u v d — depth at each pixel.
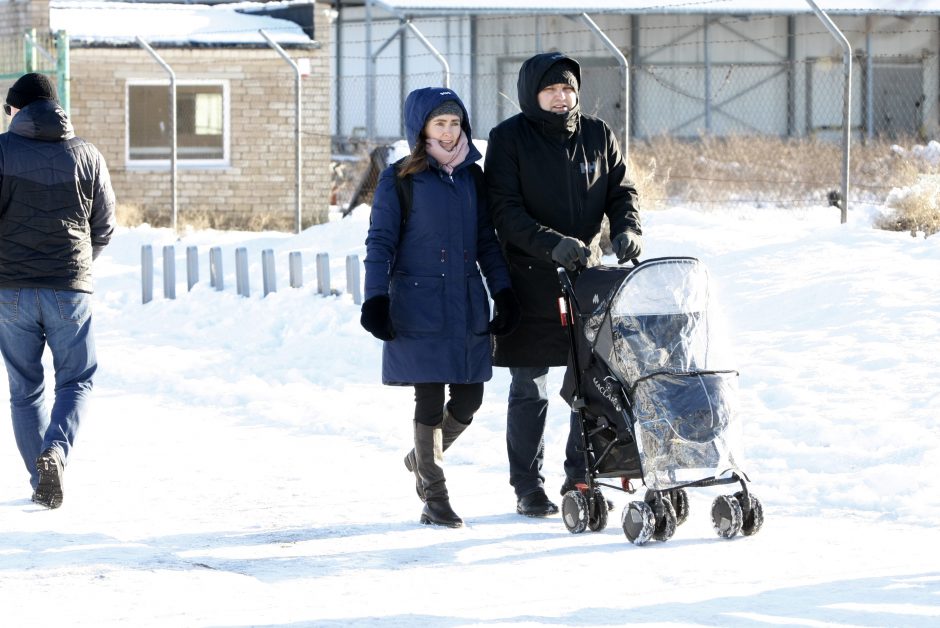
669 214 45.75
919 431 20.81
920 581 14.37
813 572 14.91
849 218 46.25
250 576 15.12
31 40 69.75
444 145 17.98
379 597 14.12
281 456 23.23
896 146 70.06
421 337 17.77
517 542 16.84
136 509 19.00
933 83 110.44
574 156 18.34
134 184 75.00
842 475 19.64
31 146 19.00
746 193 66.31
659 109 110.19
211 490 20.38
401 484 20.83
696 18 109.62
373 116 110.12
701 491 19.67
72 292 19.30
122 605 13.84
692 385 16.45
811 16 110.12
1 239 19.03
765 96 111.12
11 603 13.94
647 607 13.50
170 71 61.53
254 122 75.62
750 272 35.09
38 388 19.52
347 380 31.05
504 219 18.02
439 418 18.02
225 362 33.81
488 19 108.44
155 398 29.88
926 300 29.67
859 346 26.67
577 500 17.28
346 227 53.94
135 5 79.81
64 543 16.80
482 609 13.54
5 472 21.80
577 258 17.25
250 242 54.38
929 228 39.75
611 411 17.05
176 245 55.81
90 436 25.19
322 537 17.22
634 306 16.64
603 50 109.38
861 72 109.38
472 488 20.52
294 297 40.34
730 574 14.92
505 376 28.91
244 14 79.75
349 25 111.38
